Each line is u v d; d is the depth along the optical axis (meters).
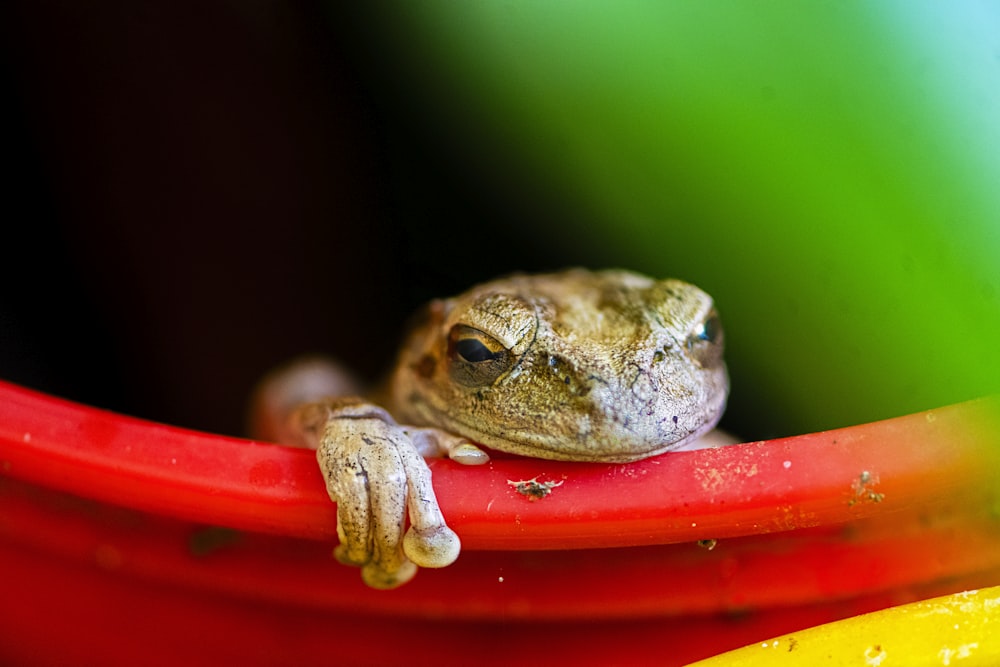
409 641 0.21
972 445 0.20
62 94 0.26
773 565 0.20
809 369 0.21
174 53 0.26
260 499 0.20
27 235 0.28
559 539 0.20
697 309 0.22
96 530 0.21
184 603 0.21
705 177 0.20
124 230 0.28
